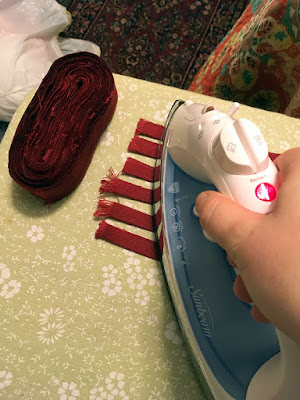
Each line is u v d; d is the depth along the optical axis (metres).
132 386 0.43
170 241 0.46
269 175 0.33
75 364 0.44
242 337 0.41
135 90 0.58
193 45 1.11
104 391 0.43
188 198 0.46
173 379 0.44
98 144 0.54
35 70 0.86
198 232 0.45
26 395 0.43
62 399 0.43
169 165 0.48
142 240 0.49
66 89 0.50
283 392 0.32
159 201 0.48
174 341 0.45
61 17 0.91
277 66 0.65
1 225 0.50
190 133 0.41
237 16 1.12
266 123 0.56
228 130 0.35
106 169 0.53
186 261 0.45
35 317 0.46
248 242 0.25
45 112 0.49
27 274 0.48
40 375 0.43
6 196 0.51
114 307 0.46
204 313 0.43
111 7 1.13
